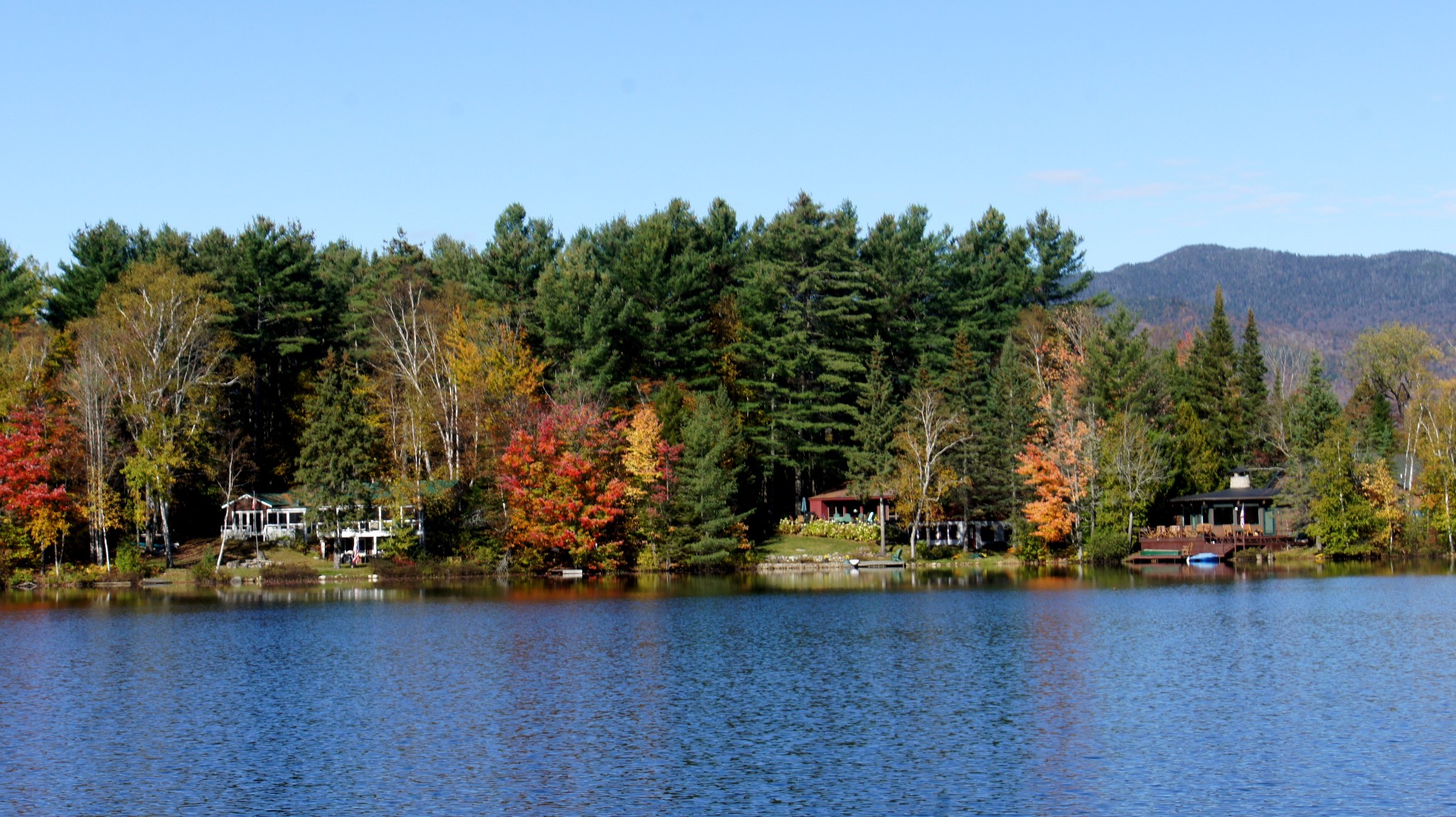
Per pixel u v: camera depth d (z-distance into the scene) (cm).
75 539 9856
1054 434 10931
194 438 9819
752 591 8425
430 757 3612
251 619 6969
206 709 4331
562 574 9794
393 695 4550
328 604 7806
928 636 5922
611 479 10006
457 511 10162
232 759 3609
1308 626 6025
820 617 6744
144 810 3136
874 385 11312
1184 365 14475
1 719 4194
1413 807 3003
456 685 4738
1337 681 4534
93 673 5075
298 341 11506
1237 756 3484
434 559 9900
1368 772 3294
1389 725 3822
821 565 10531
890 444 10981
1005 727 3891
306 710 4300
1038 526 10750
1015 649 5453
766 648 5594
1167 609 6906
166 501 9700
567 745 3741
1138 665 4978
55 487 9506
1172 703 4216
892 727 3922
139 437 9512
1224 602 7250
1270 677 4647
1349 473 10550
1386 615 6450
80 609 7600
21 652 5694
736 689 4584
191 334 9862
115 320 10012
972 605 7256
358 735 3900
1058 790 3197
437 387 10288
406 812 3095
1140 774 3328
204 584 9219
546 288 11438
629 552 10231
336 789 3303
